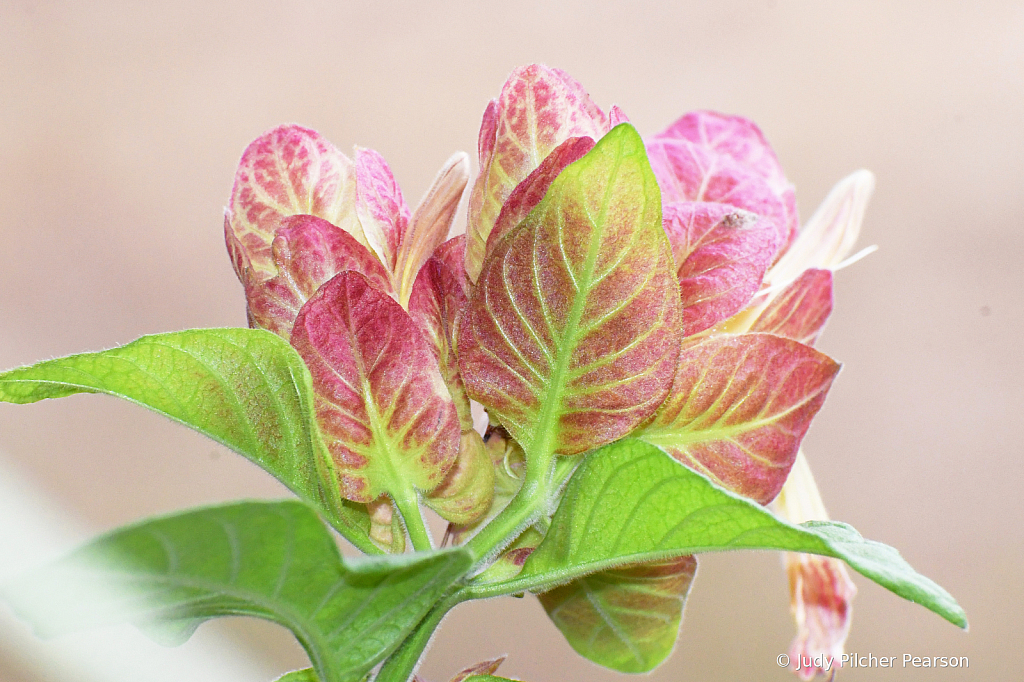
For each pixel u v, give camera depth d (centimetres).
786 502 22
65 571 17
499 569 20
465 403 20
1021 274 80
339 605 19
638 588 21
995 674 68
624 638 22
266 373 20
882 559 19
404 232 21
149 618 18
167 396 20
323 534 18
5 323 81
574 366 20
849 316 81
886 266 82
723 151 22
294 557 18
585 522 20
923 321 81
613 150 19
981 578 73
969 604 72
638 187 19
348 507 20
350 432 20
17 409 79
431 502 20
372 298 20
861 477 78
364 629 19
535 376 20
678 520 19
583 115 20
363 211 21
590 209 19
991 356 79
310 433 19
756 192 21
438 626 20
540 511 20
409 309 20
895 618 70
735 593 71
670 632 21
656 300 19
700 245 20
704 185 21
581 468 19
